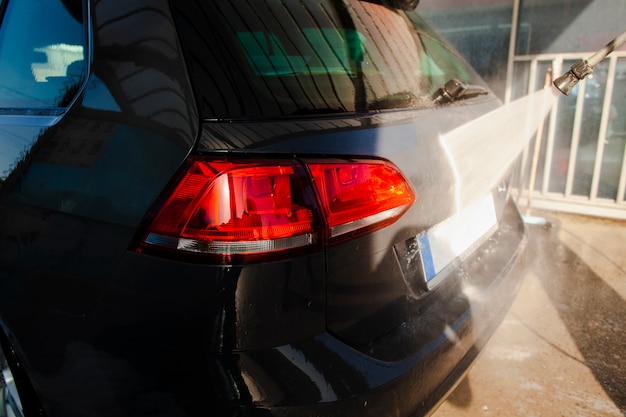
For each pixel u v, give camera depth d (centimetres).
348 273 122
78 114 135
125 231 116
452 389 146
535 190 417
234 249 109
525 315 261
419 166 138
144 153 116
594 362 222
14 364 154
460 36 412
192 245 109
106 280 119
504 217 216
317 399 113
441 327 144
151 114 118
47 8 164
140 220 114
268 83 123
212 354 111
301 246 113
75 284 126
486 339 161
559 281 295
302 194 113
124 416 119
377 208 125
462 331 148
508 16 385
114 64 131
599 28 355
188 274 110
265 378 111
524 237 212
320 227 115
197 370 112
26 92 163
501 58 398
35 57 164
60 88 149
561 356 227
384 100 146
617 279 294
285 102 122
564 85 219
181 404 113
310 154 114
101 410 123
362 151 122
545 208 410
